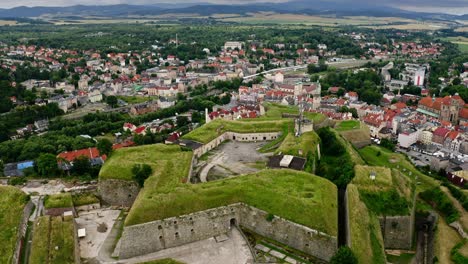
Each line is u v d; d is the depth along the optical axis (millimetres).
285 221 104688
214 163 147375
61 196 122125
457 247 113000
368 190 125438
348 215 112375
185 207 106875
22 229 106625
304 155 142125
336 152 165375
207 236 109125
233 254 101500
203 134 167750
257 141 174250
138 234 101875
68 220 108688
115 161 133250
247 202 110938
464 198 133875
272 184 117312
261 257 100250
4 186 125875
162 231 104125
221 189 114000
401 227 118812
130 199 124000
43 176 147000
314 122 195500
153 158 135750
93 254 101375
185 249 104375
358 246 100875
